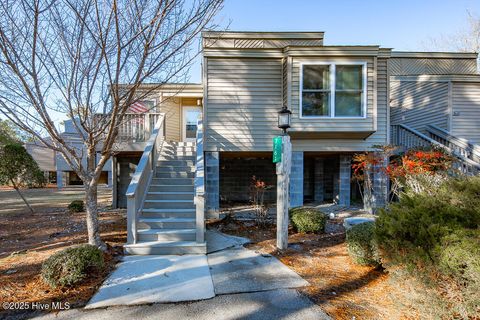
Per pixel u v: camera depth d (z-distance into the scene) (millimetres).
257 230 6109
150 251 4480
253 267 3895
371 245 3670
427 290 2400
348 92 7285
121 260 4164
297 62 7277
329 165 11367
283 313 2668
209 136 7746
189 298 2965
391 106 12664
